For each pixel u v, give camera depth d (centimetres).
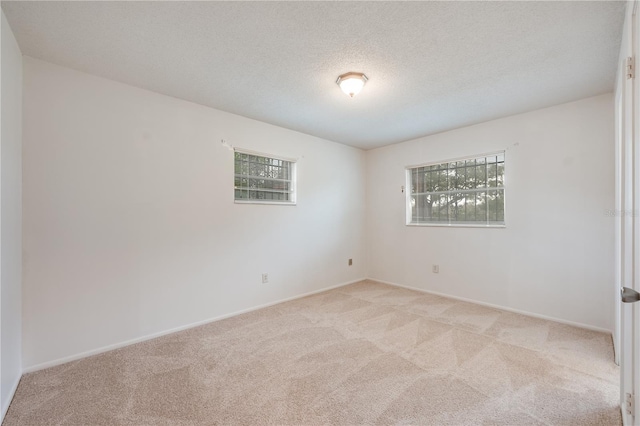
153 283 271
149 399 178
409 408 169
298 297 399
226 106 311
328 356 231
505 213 341
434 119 350
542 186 313
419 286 430
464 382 194
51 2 160
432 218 421
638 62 125
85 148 237
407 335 270
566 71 235
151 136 272
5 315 173
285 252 387
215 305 314
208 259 310
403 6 163
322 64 226
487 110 319
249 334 275
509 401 174
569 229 296
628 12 151
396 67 229
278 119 352
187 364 220
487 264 357
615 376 200
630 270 145
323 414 164
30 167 213
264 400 177
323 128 389
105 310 245
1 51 169
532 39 194
